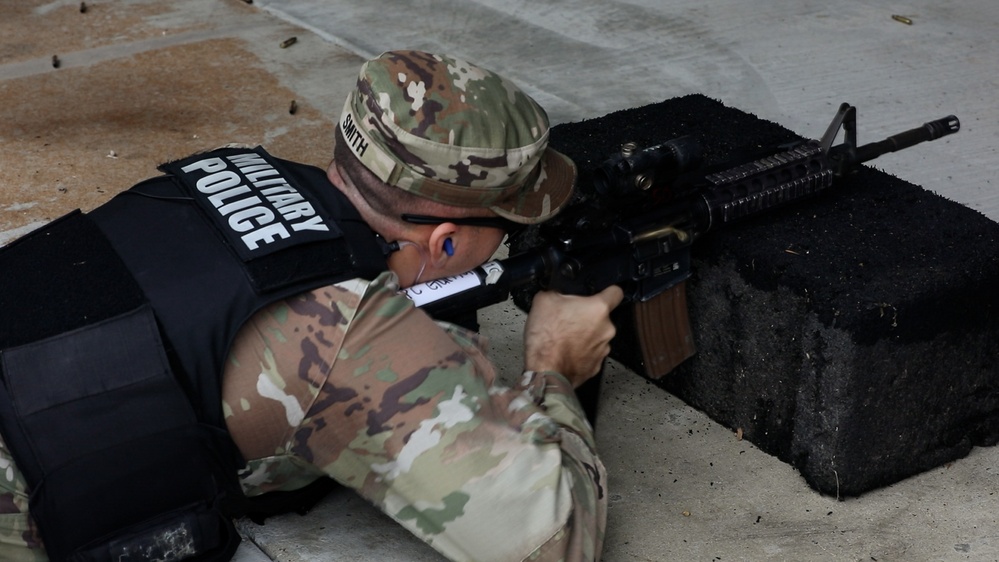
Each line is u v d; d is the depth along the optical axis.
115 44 5.60
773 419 2.58
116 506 1.79
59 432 1.71
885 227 2.59
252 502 2.02
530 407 1.92
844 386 2.33
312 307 1.78
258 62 5.36
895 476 2.52
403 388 1.78
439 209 1.91
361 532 2.34
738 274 2.53
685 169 2.30
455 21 5.96
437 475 1.77
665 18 5.98
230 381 1.78
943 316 2.35
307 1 6.27
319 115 4.73
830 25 5.82
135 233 1.87
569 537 1.88
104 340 1.72
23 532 1.83
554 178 2.06
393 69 1.86
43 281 1.80
